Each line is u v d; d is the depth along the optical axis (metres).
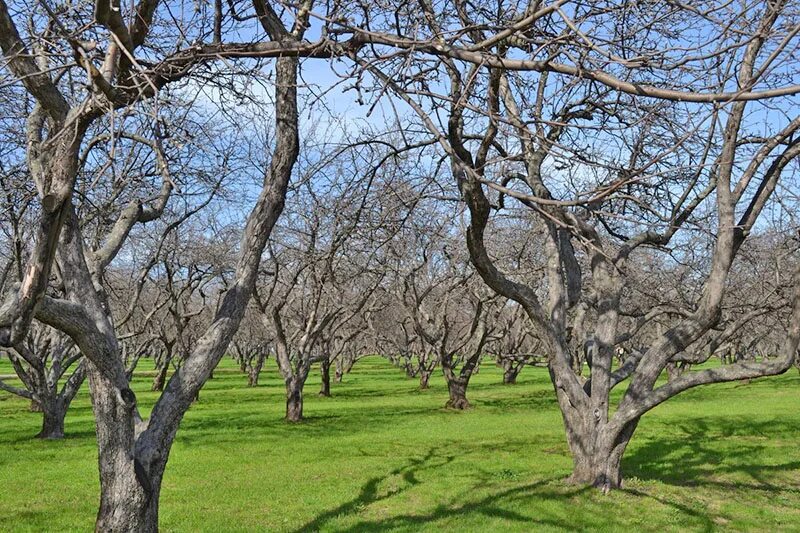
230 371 62.22
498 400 31.14
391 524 10.18
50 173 5.34
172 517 10.70
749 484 13.02
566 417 12.33
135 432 6.78
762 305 12.39
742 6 6.10
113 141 3.59
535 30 6.11
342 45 5.17
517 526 9.83
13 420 23.42
